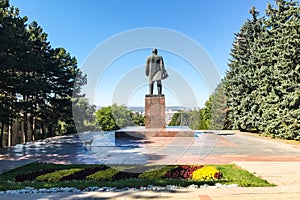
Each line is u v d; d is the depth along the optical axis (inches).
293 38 514.9
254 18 802.8
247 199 163.0
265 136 639.1
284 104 542.9
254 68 735.7
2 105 521.0
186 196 167.9
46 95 759.1
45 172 241.0
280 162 296.7
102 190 181.8
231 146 460.1
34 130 788.6
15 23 510.6
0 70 455.8
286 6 609.6
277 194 173.0
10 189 184.2
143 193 173.8
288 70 539.5
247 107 760.3
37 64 565.9
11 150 418.0
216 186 193.2
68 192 176.9
